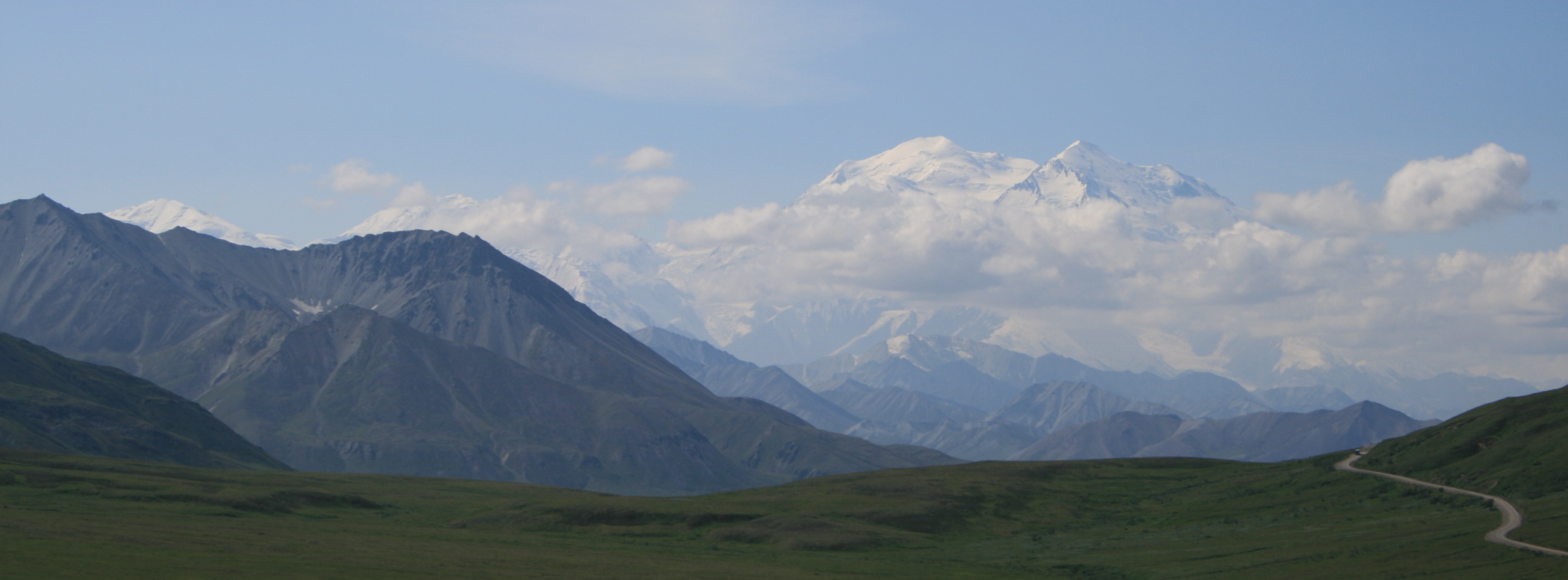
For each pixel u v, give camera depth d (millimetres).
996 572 141500
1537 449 170875
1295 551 137500
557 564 127625
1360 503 174625
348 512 194625
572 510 187250
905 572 137000
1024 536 184750
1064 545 168375
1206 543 154750
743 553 155250
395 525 181500
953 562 152875
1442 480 177750
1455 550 121188
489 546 147875
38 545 106500
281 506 185500
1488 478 168625
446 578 108312
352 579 103188
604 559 136125
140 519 149875
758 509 194375
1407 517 152625
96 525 131250
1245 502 197250
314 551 123250
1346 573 119188
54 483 180375
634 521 184250
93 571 95438
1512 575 105625
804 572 131875
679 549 158250
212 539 127438
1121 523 194500
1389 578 113688
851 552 163250
